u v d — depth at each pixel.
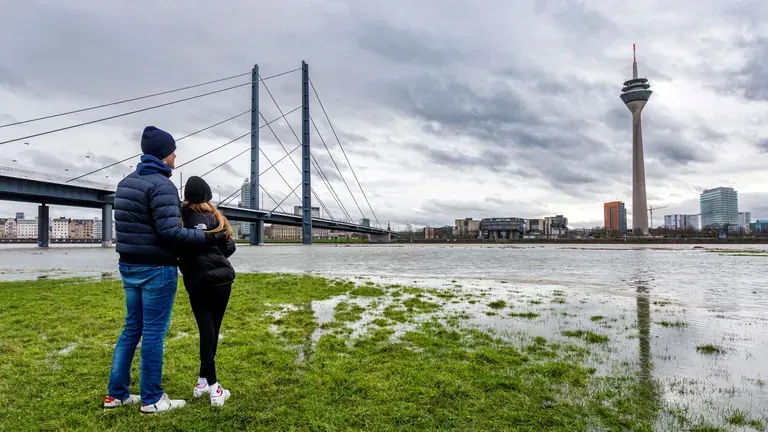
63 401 3.99
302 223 103.25
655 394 4.27
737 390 4.39
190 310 8.86
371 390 4.29
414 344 6.21
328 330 7.15
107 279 15.91
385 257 43.19
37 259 35.97
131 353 3.91
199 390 4.11
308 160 100.44
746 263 32.75
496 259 39.09
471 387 4.38
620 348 6.08
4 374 4.72
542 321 8.09
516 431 3.45
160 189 3.73
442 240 188.25
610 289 14.04
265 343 6.14
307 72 101.19
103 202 77.00
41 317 8.02
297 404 3.95
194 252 3.97
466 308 9.63
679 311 9.45
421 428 3.51
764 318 8.61
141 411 3.76
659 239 155.88
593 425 3.57
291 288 13.11
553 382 4.58
